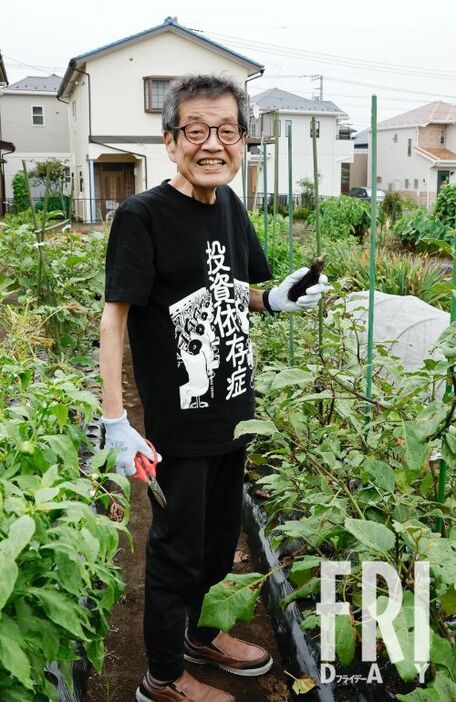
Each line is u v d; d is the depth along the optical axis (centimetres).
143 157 2744
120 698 256
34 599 159
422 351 436
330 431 262
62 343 520
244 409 236
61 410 202
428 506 226
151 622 234
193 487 227
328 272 883
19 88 3994
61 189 723
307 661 253
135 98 2711
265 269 260
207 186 215
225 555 255
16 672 135
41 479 167
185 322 221
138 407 560
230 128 213
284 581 297
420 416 204
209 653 265
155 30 2636
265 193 483
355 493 237
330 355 334
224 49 2698
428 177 4612
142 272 212
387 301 476
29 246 517
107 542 168
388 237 1308
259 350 452
